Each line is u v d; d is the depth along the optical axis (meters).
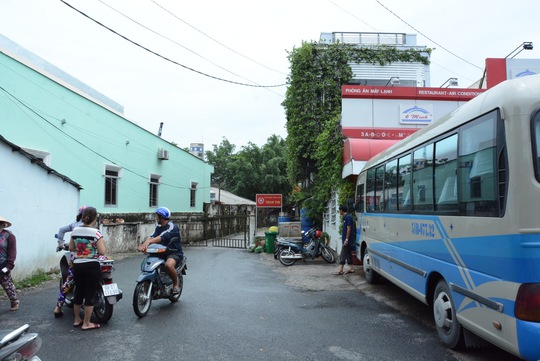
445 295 4.72
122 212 17.69
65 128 13.91
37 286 8.56
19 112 11.83
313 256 12.25
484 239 3.74
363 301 7.16
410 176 5.88
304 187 19.16
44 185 9.64
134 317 6.03
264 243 16.45
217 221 22.78
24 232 8.90
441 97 14.45
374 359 4.37
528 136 3.32
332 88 18.31
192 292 7.92
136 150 18.94
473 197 3.96
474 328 3.92
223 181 47.91
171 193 22.98
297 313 6.31
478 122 3.93
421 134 5.58
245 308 6.62
